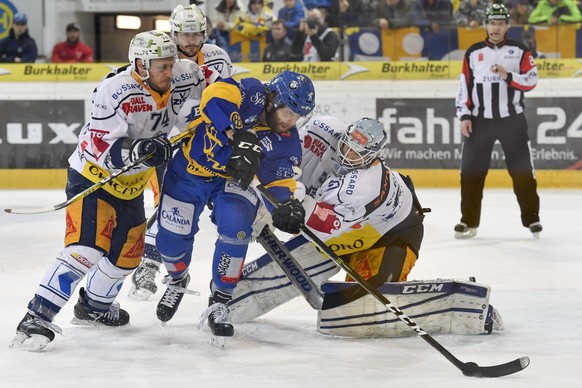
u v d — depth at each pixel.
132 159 8.75
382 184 9.48
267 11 24.42
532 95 23.73
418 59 24.34
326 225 9.45
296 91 8.92
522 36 24.11
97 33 24.89
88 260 9.12
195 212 9.72
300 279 9.39
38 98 24.38
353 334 9.55
